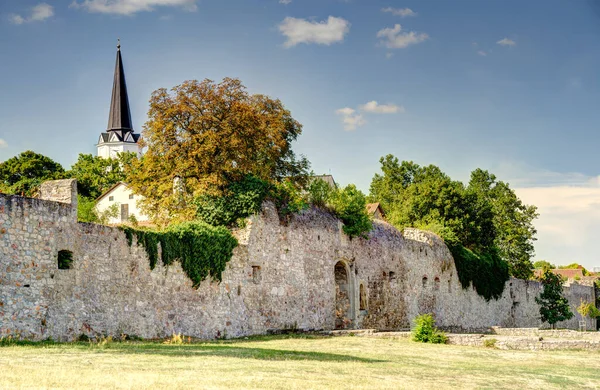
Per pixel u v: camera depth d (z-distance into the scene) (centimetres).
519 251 10469
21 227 3100
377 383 2502
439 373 3028
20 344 2939
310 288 5256
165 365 2559
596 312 10919
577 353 4359
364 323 5844
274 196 5078
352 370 2834
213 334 4238
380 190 12250
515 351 4359
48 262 3200
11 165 9125
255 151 5506
